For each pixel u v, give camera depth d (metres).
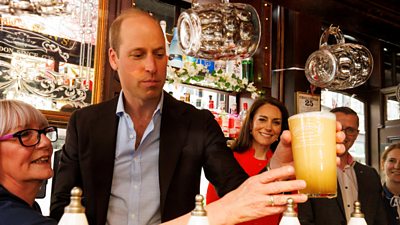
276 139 2.56
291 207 0.85
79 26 2.54
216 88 3.26
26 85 2.37
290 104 3.46
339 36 2.22
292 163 1.04
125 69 1.28
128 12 1.32
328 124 0.92
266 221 2.00
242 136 2.60
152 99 1.34
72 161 1.44
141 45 1.24
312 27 3.57
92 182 1.38
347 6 1.54
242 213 0.87
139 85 1.28
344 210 2.29
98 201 1.37
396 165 2.57
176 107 1.49
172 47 2.99
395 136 4.25
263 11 3.42
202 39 1.66
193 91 3.29
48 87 2.43
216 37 1.65
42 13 2.33
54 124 2.43
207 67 3.17
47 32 2.44
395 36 1.89
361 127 4.54
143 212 1.40
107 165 1.39
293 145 0.95
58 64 2.47
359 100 4.55
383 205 2.41
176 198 1.37
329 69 2.19
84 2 2.56
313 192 0.91
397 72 4.52
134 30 1.25
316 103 3.54
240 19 1.66
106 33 2.61
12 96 2.32
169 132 1.41
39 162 1.33
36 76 2.40
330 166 0.91
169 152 1.38
